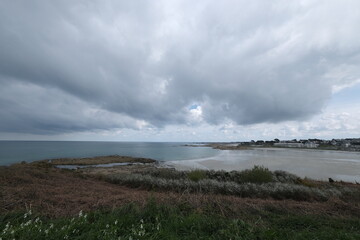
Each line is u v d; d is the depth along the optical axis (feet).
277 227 11.48
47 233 8.22
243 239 9.21
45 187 21.89
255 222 11.80
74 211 13.19
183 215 12.48
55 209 13.56
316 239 9.57
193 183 30.53
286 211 15.47
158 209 12.67
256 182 33.81
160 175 44.65
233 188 27.43
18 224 9.61
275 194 26.13
